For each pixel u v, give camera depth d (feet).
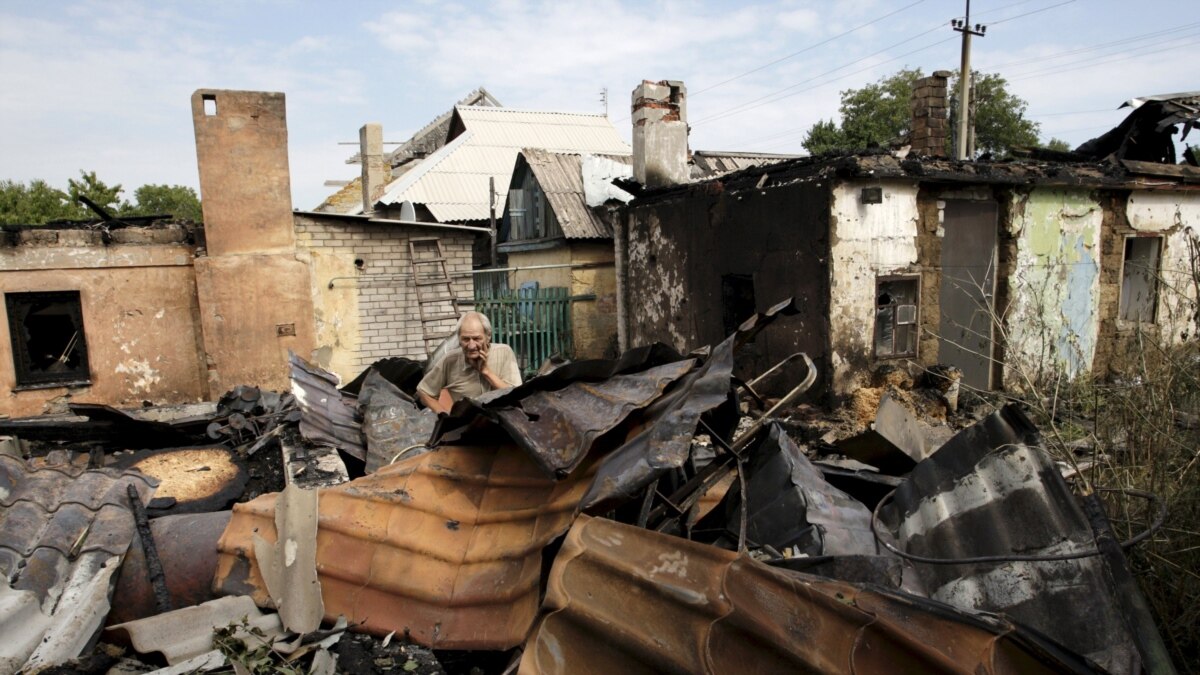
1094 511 7.38
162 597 8.78
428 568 8.07
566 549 6.45
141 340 29.63
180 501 12.56
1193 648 8.71
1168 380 11.13
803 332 28.02
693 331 35.45
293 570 8.40
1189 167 35.04
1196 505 9.75
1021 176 29.25
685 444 6.84
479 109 77.20
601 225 46.65
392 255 34.47
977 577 7.65
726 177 33.37
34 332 29.09
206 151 28.45
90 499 10.30
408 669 7.26
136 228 29.37
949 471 8.79
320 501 9.04
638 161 40.83
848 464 12.57
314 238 33.14
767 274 29.78
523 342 44.34
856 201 26.78
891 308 28.27
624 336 41.68
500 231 59.11
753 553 7.84
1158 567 9.17
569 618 5.89
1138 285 34.01
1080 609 6.85
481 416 8.31
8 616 7.64
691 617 5.53
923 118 35.65
